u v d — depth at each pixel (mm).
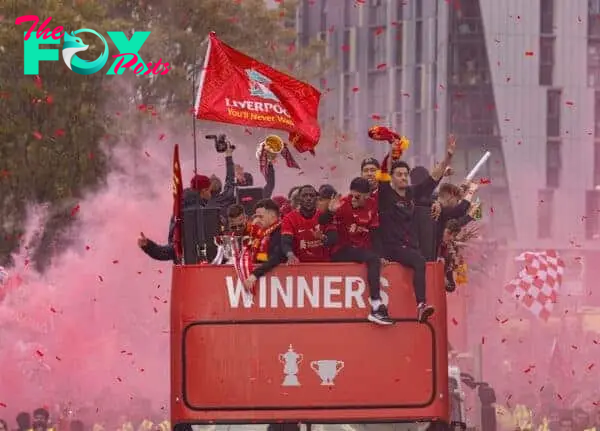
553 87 187125
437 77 185375
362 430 24500
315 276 23781
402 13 189750
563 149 187250
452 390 31859
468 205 27594
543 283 49281
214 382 23641
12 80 75188
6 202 75750
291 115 27516
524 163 185500
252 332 23703
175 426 23875
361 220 24531
